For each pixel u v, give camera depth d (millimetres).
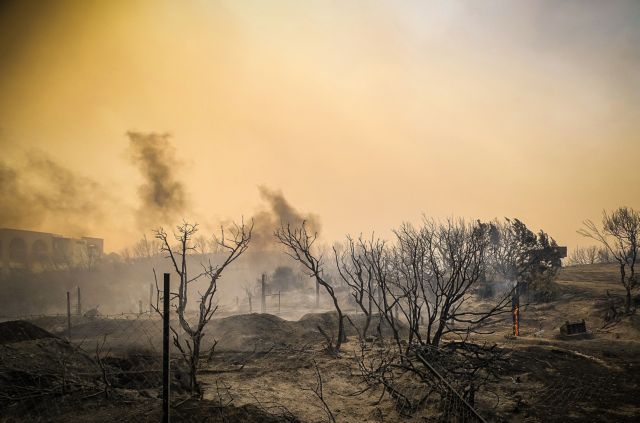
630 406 12172
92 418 9820
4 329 16000
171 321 28844
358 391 13695
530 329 28188
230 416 9898
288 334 23281
